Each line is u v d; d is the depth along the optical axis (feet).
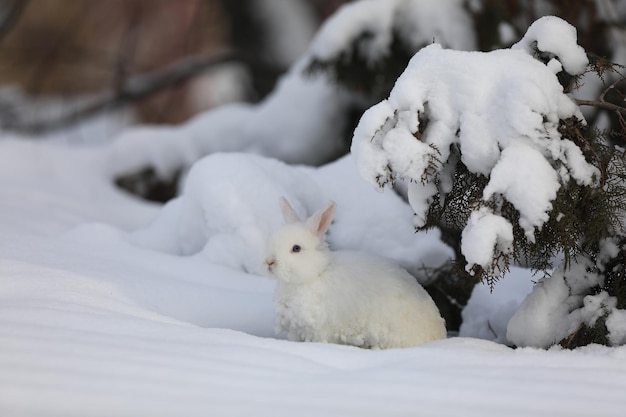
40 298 26.18
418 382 20.27
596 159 25.93
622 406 19.35
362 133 25.53
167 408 17.88
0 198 48.88
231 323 29.94
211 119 64.49
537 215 24.41
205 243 37.19
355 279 27.99
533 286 31.89
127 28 104.88
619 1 48.29
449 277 34.63
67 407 17.54
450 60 25.81
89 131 95.30
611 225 26.66
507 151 24.59
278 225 35.42
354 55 52.54
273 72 88.12
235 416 17.74
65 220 46.57
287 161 61.52
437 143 25.48
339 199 36.76
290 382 19.98
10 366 19.21
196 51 104.63
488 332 32.86
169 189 63.82
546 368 21.76
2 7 95.40
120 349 20.97
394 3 50.96
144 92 88.07
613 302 27.53
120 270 31.71
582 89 42.06
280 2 90.33
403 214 35.60
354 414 18.17
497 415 18.57
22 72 103.91
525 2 48.47
